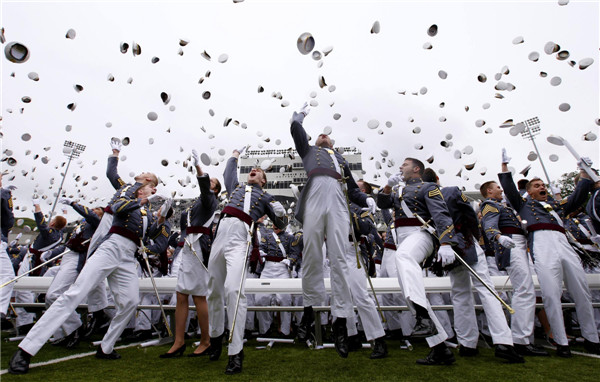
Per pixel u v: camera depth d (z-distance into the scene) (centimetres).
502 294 327
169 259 548
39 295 557
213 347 230
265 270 466
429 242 220
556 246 258
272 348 293
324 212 210
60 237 528
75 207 336
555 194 415
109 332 234
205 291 260
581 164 271
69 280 330
